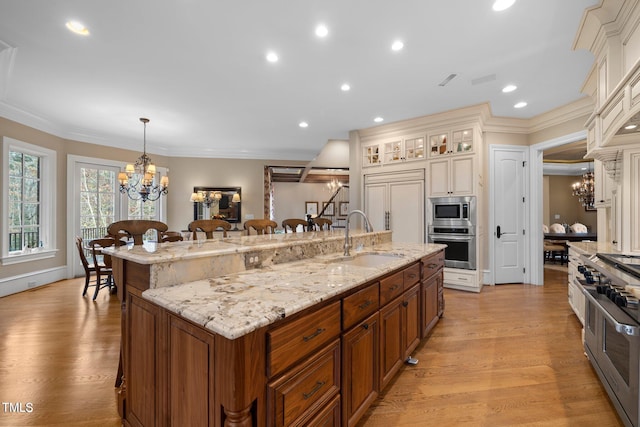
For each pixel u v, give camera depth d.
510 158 4.84
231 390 0.92
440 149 4.64
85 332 2.89
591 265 2.20
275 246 1.91
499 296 4.12
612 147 2.39
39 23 2.36
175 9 2.21
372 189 5.21
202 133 5.56
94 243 3.97
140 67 3.08
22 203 4.50
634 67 1.67
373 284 1.70
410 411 1.78
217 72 3.19
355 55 2.85
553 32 2.48
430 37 2.56
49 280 4.81
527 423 1.69
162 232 2.24
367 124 5.02
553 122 4.47
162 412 1.26
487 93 3.74
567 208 9.10
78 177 5.33
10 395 1.90
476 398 1.91
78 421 1.67
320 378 1.25
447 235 4.45
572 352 2.51
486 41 2.62
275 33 2.51
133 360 1.49
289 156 7.25
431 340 2.74
